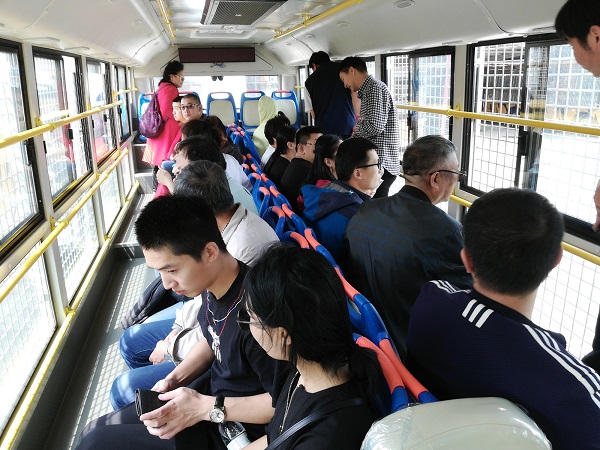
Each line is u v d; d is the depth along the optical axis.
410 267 1.74
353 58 3.79
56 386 2.62
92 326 3.52
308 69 7.49
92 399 2.74
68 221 2.91
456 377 1.09
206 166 2.02
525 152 2.90
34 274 2.64
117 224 5.12
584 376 0.93
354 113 4.69
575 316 2.64
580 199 2.54
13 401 2.20
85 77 4.02
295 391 1.11
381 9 3.45
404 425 0.85
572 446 0.93
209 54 8.38
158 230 1.36
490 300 1.07
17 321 2.37
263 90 9.40
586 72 2.39
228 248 2.02
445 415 0.87
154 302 2.60
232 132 6.67
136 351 2.32
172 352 2.00
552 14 2.21
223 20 4.67
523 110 2.89
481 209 1.04
